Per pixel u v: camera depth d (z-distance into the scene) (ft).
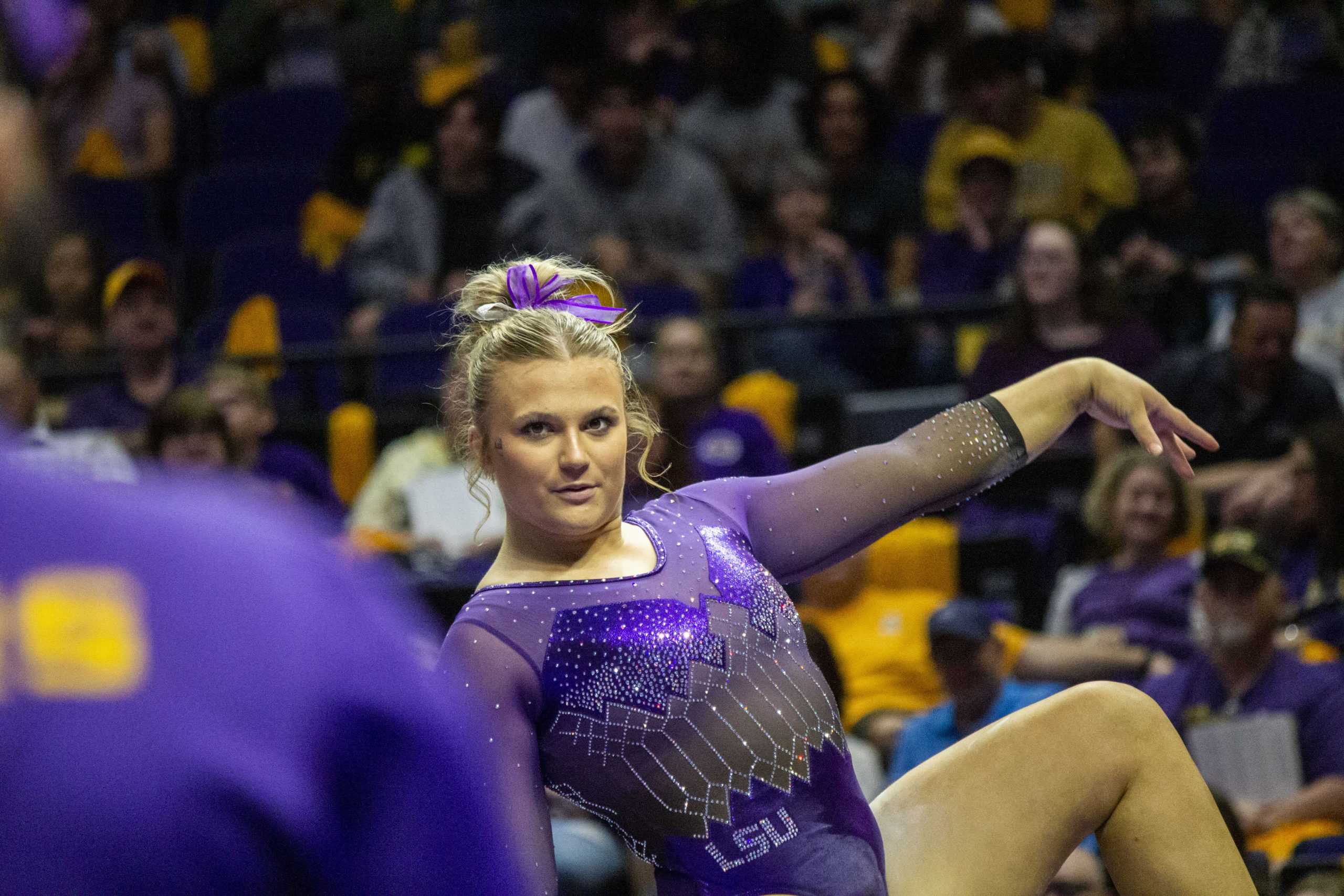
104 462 29.96
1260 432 33.32
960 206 42.06
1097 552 32.32
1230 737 24.89
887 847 13.17
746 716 12.13
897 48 52.75
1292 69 49.47
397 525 33.88
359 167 50.78
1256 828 24.14
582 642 11.99
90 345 38.81
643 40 53.16
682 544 12.64
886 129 46.60
